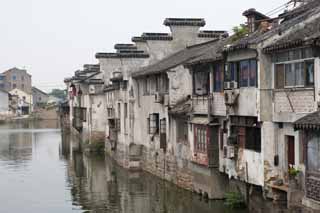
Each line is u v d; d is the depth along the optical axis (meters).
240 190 26.11
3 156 55.97
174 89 33.41
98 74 61.22
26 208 30.50
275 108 22.05
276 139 22.36
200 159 29.12
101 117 58.59
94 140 58.66
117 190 34.91
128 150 43.31
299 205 20.00
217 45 31.44
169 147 34.97
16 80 147.50
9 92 141.50
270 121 22.31
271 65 22.23
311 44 18.72
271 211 22.27
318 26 20.53
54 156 55.75
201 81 30.05
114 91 50.00
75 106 73.31
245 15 27.05
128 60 43.28
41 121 123.69
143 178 38.97
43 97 172.00
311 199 18.41
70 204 31.39
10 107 134.38
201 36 44.28
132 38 47.44
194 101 30.14
